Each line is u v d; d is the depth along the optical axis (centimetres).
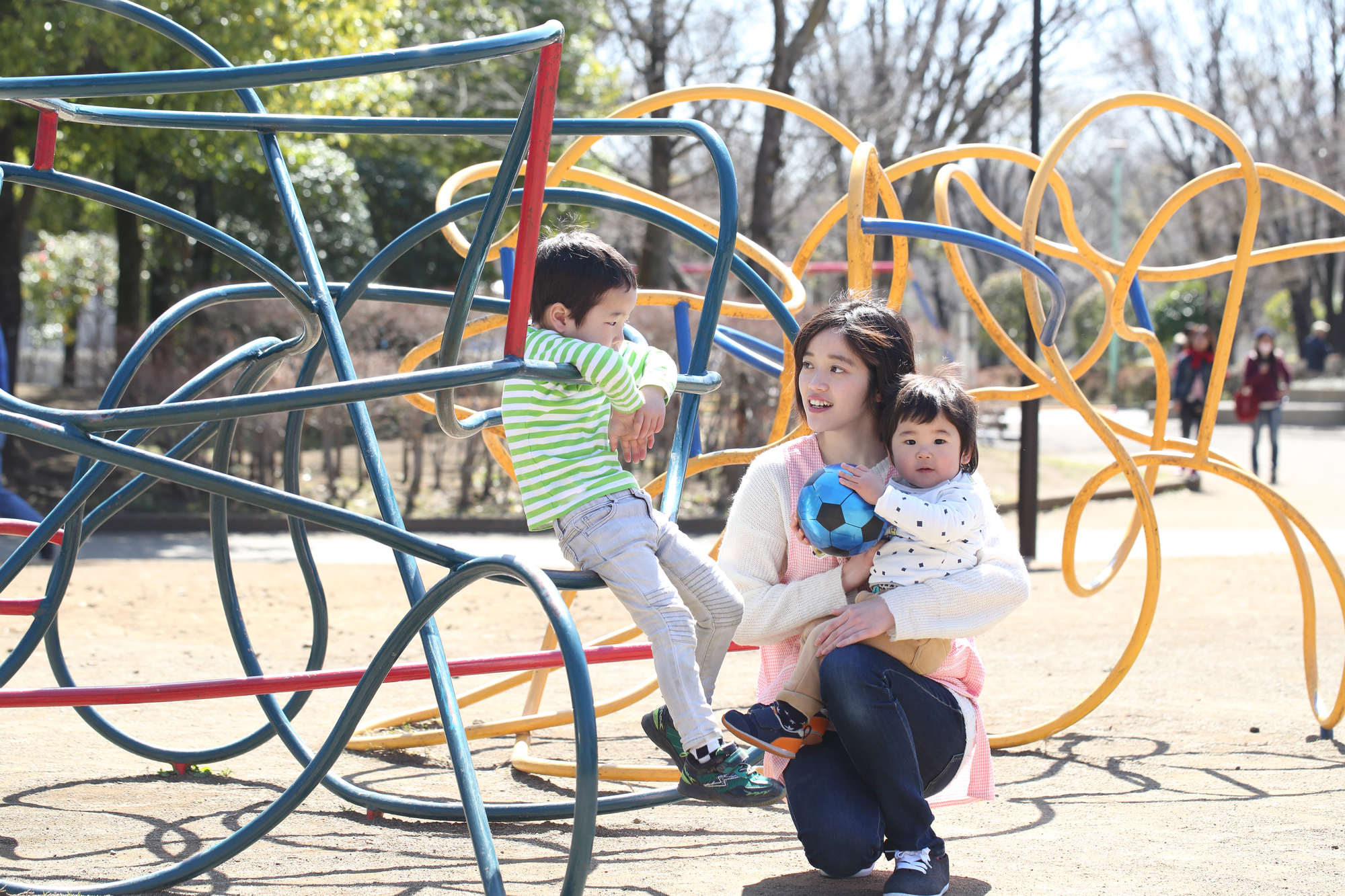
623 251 2028
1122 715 485
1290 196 3441
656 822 352
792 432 412
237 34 1113
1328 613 704
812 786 274
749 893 276
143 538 1124
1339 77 3416
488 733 410
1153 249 4312
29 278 2761
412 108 1770
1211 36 3422
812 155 2056
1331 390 2862
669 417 1329
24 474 1366
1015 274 4028
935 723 274
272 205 1836
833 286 2575
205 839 324
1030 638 639
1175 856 306
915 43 1977
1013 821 345
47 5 1055
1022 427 956
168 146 1288
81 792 370
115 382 357
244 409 233
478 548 1060
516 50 239
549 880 289
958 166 492
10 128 1309
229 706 493
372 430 324
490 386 1287
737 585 294
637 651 280
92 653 580
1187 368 1500
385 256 367
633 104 434
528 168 246
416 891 278
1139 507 425
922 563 275
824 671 268
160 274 2075
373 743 429
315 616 391
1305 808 358
